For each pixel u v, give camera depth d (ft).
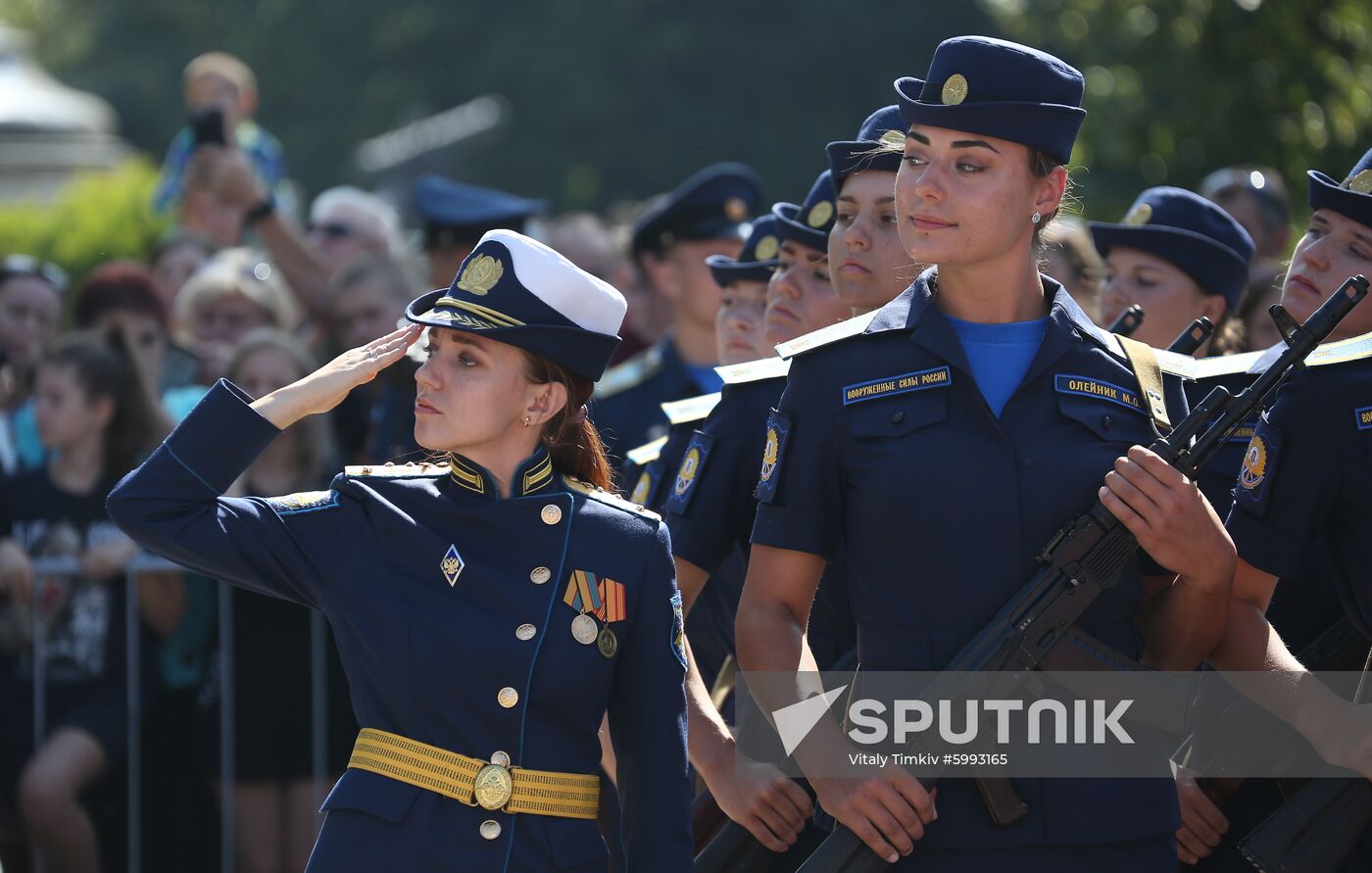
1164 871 37.63
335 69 347.36
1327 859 39.40
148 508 36.76
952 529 36.91
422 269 93.91
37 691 66.95
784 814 41.45
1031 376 37.68
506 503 37.70
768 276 54.49
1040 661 36.52
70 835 66.28
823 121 305.94
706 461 44.78
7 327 82.89
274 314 85.51
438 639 36.40
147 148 366.43
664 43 306.14
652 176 310.24
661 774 37.45
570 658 36.83
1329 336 43.68
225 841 66.59
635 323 91.66
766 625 38.60
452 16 337.72
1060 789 36.73
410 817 35.91
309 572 37.37
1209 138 105.29
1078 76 37.45
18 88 174.81
